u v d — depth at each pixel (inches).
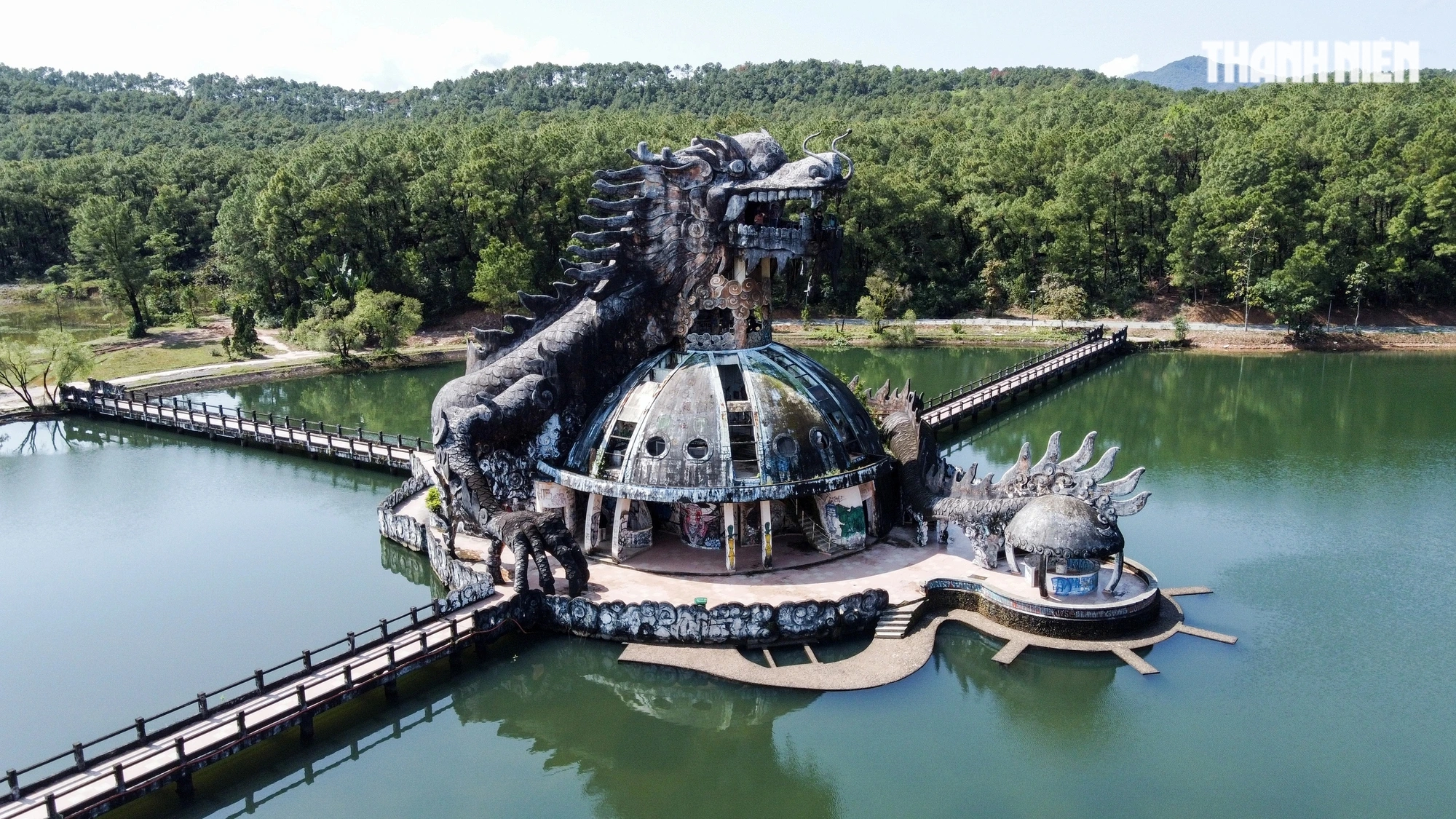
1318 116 5462.6
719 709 1476.4
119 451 2972.4
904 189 5241.1
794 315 5280.5
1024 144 5629.9
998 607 1608.0
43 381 3590.1
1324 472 2588.6
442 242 4997.5
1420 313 4707.2
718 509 1804.9
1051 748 1343.5
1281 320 4441.4
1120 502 1632.6
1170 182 4953.3
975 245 5556.1
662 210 1734.7
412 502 2239.2
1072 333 4729.3
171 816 1242.6
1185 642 1598.2
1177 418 3312.0
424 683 1528.1
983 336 4805.6
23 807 1123.9
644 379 1758.1
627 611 1561.3
